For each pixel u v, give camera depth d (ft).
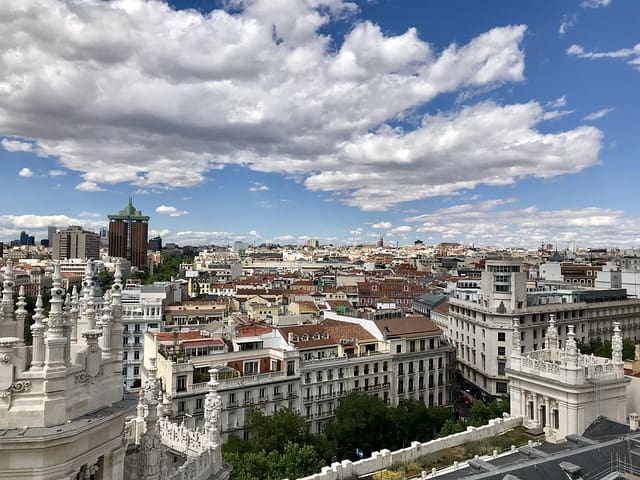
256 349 326.24
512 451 130.52
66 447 59.26
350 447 287.69
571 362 139.13
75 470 61.00
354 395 305.73
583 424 138.31
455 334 511.81
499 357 432.25
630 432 125.49
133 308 449.06
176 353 295.28
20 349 59.00
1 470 56.70
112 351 69.97
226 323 419.74
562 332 463.83
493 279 450.71
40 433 56.49
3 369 57.16
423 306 652.48
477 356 460.55
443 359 404.77
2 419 57.11
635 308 531.91
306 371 325.01
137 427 92.38
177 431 108.06
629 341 415.44
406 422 297.12
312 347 342.44
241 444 236.84
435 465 130.11
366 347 368.68
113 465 68.95
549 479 98.58
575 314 477.77
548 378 144.56
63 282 73.87
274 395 306.55
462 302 492.13
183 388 276.00
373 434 289.53
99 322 72.28
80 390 63.31
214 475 94.58
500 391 430.61
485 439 145.48
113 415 64.80
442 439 141.38
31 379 58.39
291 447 207.21
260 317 509.35
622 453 109.60
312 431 325.42
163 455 83.87
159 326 427.33
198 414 276.00
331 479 122.11
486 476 95.76
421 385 389.19
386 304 567.59
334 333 373.20
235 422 289.53
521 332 433.89
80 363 63.57
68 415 60.23
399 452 133.49
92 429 61.82
